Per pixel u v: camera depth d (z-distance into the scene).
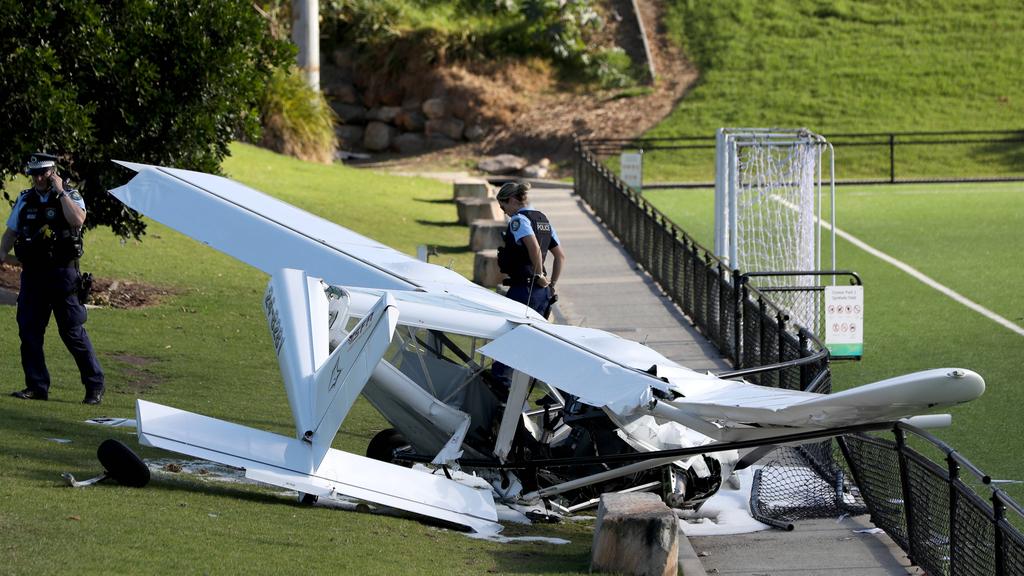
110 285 40.31
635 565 14.77
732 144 42.69
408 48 114.31
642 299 46.62
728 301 36.78
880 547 18.97
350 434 25.17
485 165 100.50
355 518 16.72
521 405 19.30
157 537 13.88
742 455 22.73
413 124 111.00
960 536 16.38
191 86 36.91
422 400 19.88
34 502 14.73
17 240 23.55
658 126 102.81
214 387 28.45
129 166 22.81
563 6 118.38
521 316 19.91
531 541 17.05
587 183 78.50
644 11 122.94
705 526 19.89
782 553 18.44
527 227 26.31
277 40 39.31
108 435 20.86
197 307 39.19
